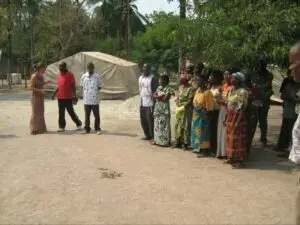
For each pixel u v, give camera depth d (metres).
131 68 23.42
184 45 9.68
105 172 7.84
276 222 5.55
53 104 19.92
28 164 8.39
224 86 9.03
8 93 27.62
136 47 42.41
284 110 9.52
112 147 10.08
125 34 47.88
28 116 15.73
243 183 7.28
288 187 7.08
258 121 10.77
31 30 37.53
